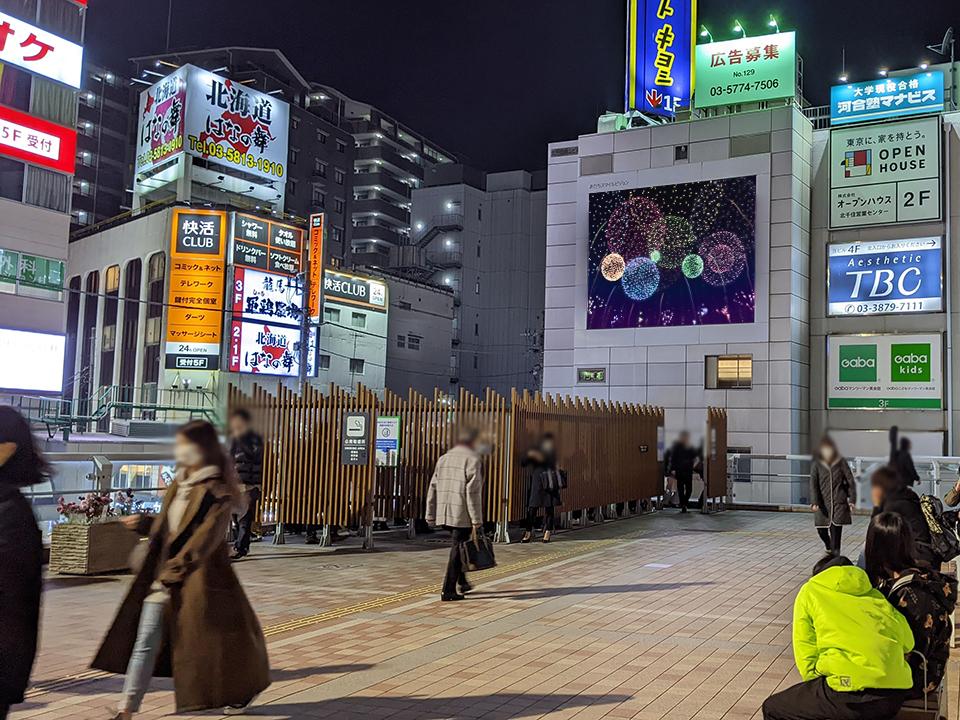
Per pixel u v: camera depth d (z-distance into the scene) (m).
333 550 13.26
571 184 36.31
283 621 8.09
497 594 9.71
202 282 44.19
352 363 53.47
